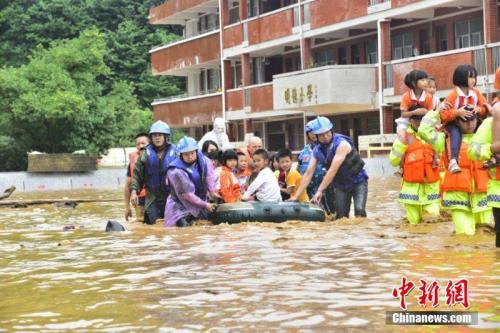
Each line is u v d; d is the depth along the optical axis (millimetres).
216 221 11938
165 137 12922
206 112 45094
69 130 37812
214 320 5152
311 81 33625
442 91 27891
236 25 42062
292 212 11828
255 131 45094
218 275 6820
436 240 8711
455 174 9172
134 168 12969
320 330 4809
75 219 14711
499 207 7980
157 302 5770
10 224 13773
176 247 8953
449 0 28406
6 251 9312
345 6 33688
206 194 12188
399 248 8117
